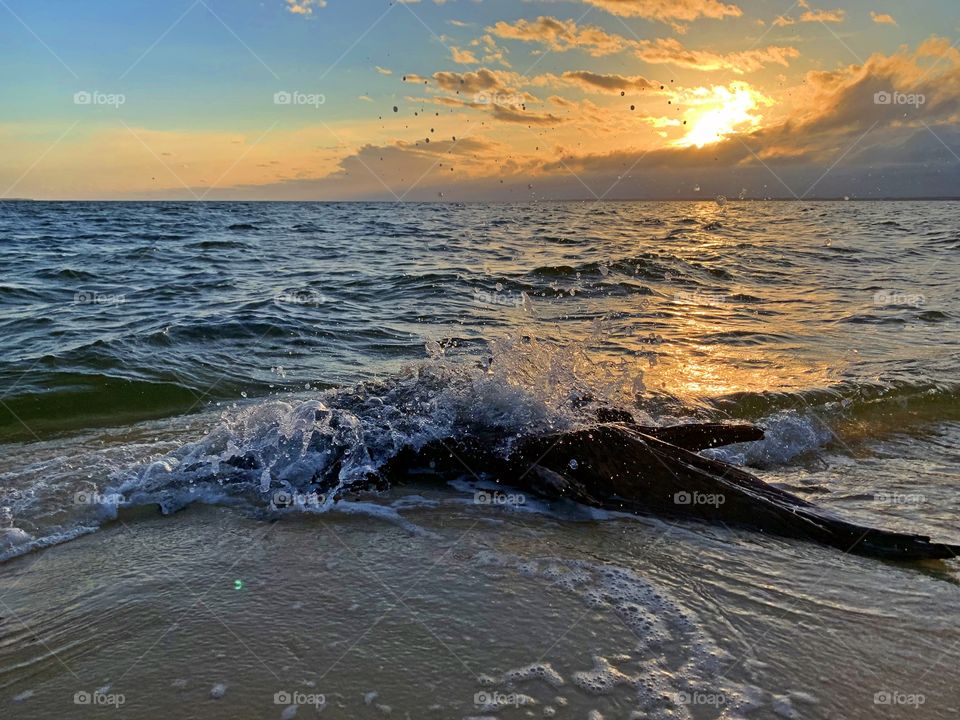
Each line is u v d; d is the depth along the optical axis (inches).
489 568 141.3
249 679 105.7
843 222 1628.9
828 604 128.6
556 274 577.9
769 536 159.0
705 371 286.0
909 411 245.8
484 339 346.6
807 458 206.5
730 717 97.7
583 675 106.7
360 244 912.9
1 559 142.9
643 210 2588.6
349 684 104.5
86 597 128.9
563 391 214.8
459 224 1414.9
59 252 759.7
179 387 260.4
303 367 297.0
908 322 398.6
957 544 150.9
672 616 123.6
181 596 129.3
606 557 146.9
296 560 144.3
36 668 108.3
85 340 322.3
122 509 167.3
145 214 1861.5
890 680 106.8
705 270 617.6
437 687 103.8
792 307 448.1
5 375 260.1
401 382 224.7
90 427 222.4
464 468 191.8
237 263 680.4
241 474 185.0
